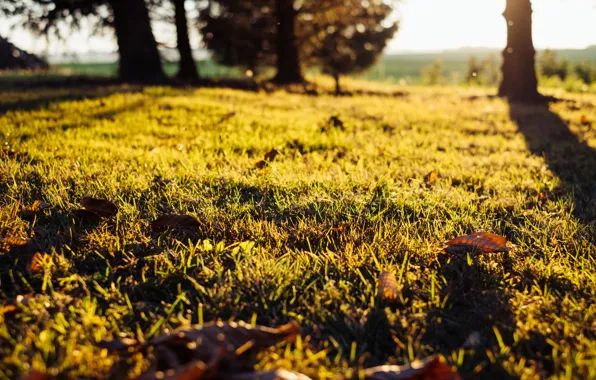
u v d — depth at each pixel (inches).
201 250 42.6
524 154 80.1
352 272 40.6
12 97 133.8
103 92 149.9
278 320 35.4
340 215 50.2
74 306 35.8
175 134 86.1
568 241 45.9
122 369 30.6
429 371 29.2
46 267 39.1
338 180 59.9
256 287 38.0
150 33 215.0
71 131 82.7
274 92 201.3
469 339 33.9
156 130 88.0
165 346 31.2
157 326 33.6
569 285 39.5
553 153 81.7
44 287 37.2
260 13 305.6
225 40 308.2
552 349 33.5
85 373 30.1
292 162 69.4
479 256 43.0
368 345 34.0
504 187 61.4
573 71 502.0
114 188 53.6
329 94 207.8
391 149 80.2
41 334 32.0
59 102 121.0
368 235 46.6
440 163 72.6
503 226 50.2
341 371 31.2
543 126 113.7
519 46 189.5
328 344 33.8
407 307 37.1
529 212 52.7
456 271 41.1
